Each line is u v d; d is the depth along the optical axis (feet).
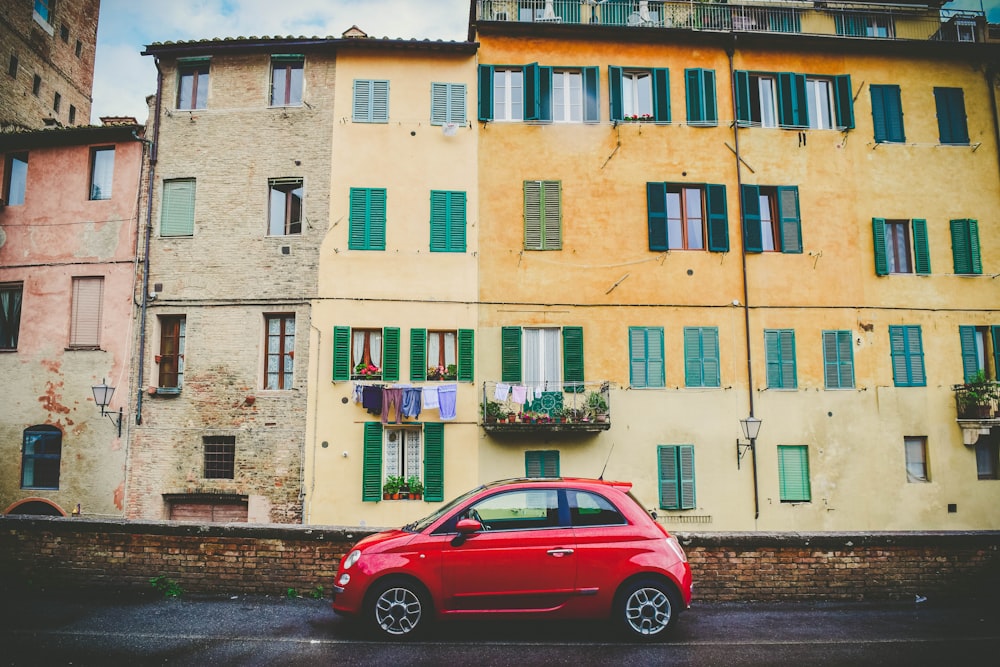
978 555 29.55
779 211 57.11
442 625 25.32
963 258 57.82
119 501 52.60
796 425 54.49
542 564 23.63
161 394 53.42
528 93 56.75
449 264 54.70
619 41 58.39
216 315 54.13
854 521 53.67
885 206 57.88
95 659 21.59
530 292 54.85
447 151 56.08
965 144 59.41
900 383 55.67
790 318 55.88
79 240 56.18
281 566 29.48
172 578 29.66
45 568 30.19
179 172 55.98
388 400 51.88
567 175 56.34
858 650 22.84
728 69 58.80
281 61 57.47
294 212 56.18
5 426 54.49
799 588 29.07
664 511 52.90
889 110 59.21
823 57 59.72
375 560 23.89
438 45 56.18
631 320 55.01
